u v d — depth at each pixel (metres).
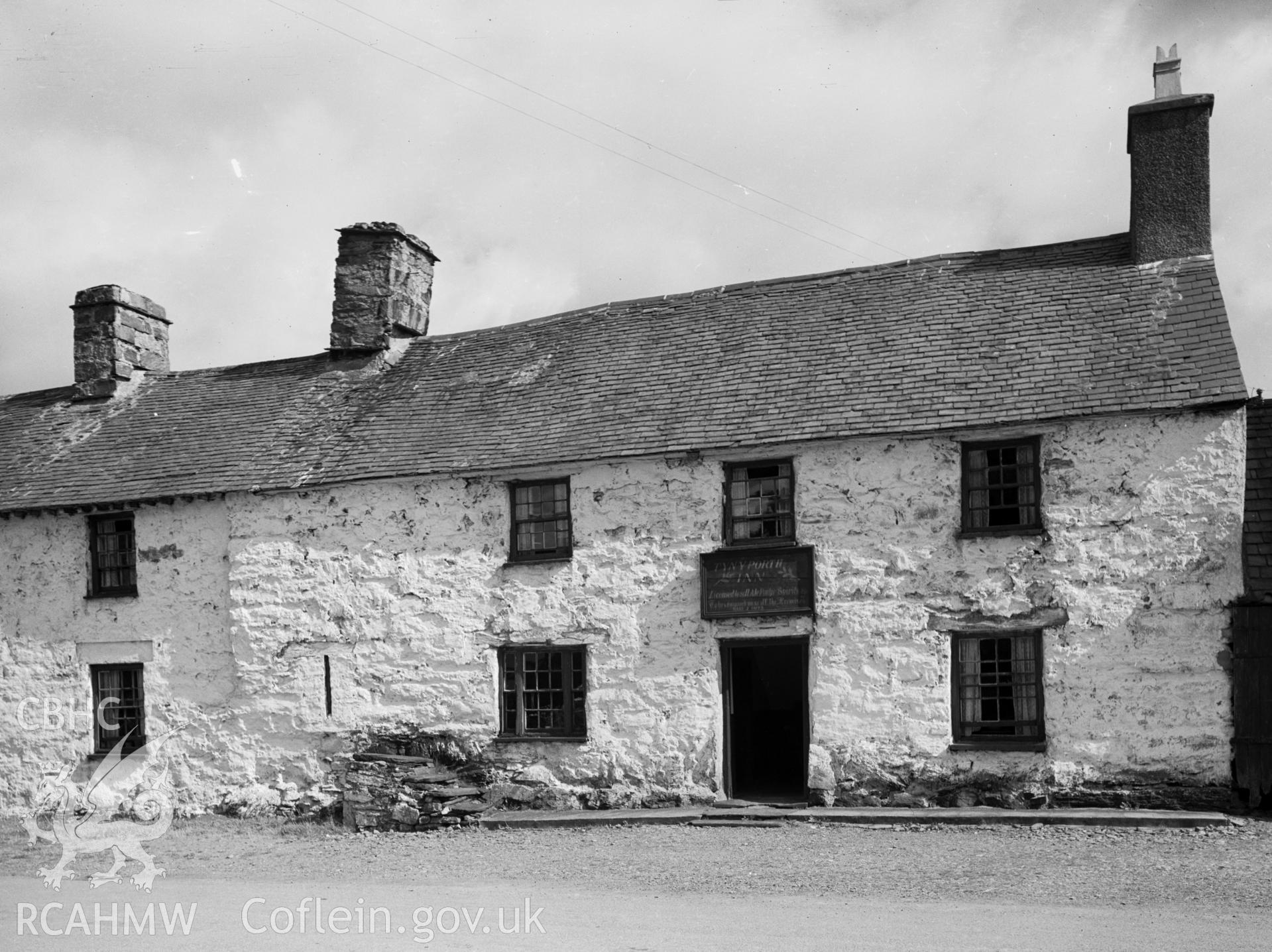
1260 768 14.72
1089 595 15.63
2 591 22.05
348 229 23.69
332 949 10.12
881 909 10.99
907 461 16.61
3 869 15.62
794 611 16.91
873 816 15.59
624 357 20.42
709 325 20.50
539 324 22.67
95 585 21.64
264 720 19.88
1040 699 15.80
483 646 18.67
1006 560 16.03
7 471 23.36
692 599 17.50
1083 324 17.23
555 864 14.23
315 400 22.66
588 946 9.84
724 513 17.48
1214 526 15.19
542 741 18.14
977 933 9.88
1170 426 15.48
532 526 18.81
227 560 20.56
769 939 9.84
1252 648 14.88
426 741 18.84
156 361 26.47
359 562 19.53
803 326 19.55
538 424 19.31
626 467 18.05
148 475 21.58
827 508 16.92
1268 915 10.41
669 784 17.36
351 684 19.41
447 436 19.84
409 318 23.94
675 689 17.45
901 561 16.48
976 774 15.89
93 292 25.61
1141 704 15.28
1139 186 18.22
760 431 17.25
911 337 18.25
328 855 16.05
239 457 21.28
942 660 16.20
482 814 17.86
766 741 20.72
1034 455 16.25
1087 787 15.41
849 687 16.58
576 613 18.12
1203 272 17.33
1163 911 10.62
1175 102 18.09
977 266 19.56
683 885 12.55
